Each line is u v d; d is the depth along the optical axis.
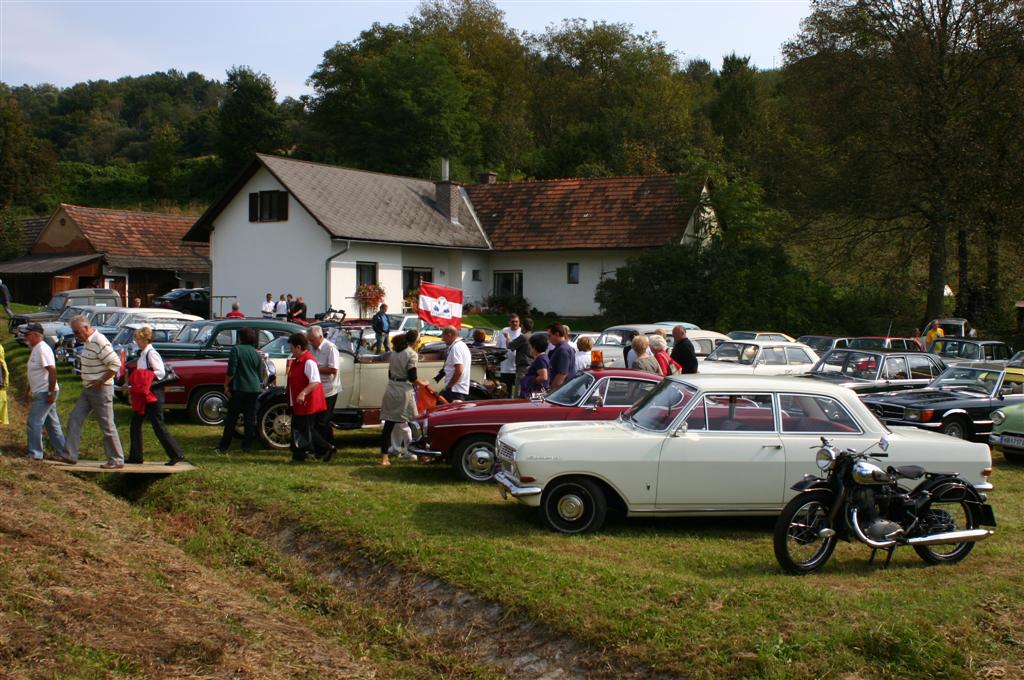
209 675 5.80
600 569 7.65
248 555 9.04
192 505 10.32
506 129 72.25
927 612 6.66
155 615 6.68
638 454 8.95
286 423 13.57
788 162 40.66
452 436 11.32
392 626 7.27
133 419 11.86
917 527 8.04
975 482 9.05
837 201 36.62
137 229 50.59
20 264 48.16
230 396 13.12
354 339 18.81
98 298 33.16
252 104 76.62
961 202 33.47
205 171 79.62
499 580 7.44
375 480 11.35
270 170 36.06
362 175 40.47
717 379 9.40
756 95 77.25
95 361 11.47
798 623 6.48
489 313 41.72
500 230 43.38
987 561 8.31
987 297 38.06
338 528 9.09
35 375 11.81
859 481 7.79
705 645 6.21
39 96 136.38
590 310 41.72
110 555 8.12
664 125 68.50
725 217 39.97
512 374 16.14
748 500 9.01
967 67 35.03
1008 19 34.00
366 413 13.88
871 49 36.69
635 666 6.19
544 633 6.73
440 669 6.60
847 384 17.92
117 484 11.82
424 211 41.34
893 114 34.25
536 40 91.75
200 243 40.22
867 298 38.34
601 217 42.06
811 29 38.00
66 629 6.11
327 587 8.09
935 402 15.12
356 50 75.31
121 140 114.19
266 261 37.09
